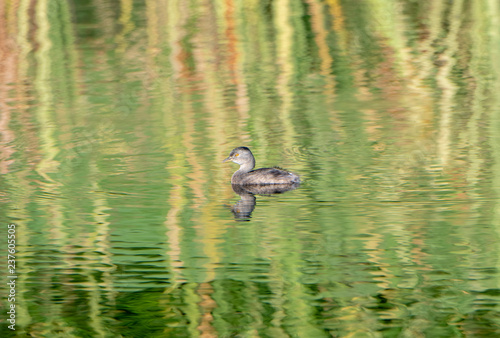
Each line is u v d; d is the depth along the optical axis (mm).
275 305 12375
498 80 26000
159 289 12969
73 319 12125
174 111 23734
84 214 16188
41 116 23531
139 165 19219
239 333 11586
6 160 19625
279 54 30281
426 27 33219
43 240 14922
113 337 11602
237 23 34375
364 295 12633
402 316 11961
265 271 13523
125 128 22188
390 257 13898
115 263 13922
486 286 12797
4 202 16797
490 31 32219
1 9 34844
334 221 15555
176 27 33906
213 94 25516
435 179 17609
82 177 18406
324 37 32344
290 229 15273
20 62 29641
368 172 18266
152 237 15000
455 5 36562
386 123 22031
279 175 17766
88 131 21969
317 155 19609
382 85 26078
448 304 12297
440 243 14383
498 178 17531
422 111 22984
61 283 13234
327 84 26328
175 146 20578
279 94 25375
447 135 20734
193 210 16406
